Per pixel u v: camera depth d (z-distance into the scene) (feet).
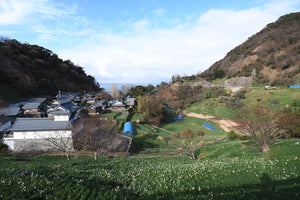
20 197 25.40
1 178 32.58
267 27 485.97
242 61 399.03
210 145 93.56
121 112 212.23
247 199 22.39
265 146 52.31
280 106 168.25
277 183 26.35
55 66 390.63
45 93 296.51
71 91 365.61
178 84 362.12
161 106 210.38
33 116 176.24
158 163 65.98
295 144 46.03
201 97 273.33
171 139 139.74
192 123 190.80
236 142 81.20
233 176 31.89
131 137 121.29
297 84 231.71
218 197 23.91
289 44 344.49
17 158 71.05
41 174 38.19
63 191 28.04
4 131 122.62
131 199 26.53
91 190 29.48
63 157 77.66
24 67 284.41
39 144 88.94
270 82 275.18
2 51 266.16
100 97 321.32
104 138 102.99
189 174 35.55
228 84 337.11
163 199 25.53
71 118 103.19
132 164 60.70
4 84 229.86
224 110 207.72
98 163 66.44
